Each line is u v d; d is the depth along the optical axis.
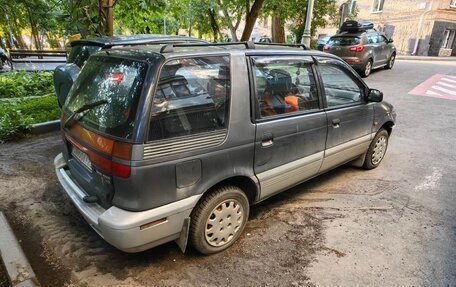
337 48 11.55
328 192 3.90
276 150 2.94
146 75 2.19
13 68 10.14
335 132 3.58
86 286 2.36
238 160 2.64
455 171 4.54
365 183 4.14
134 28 9.31
